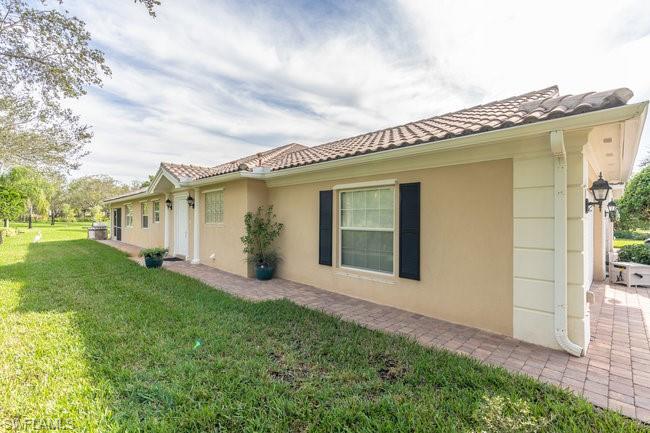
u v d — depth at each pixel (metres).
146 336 4.66
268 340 4.61
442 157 5.51
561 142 3.91
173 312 5.79
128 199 18.84
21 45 7.53
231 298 6.86
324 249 7.80
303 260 8.48
